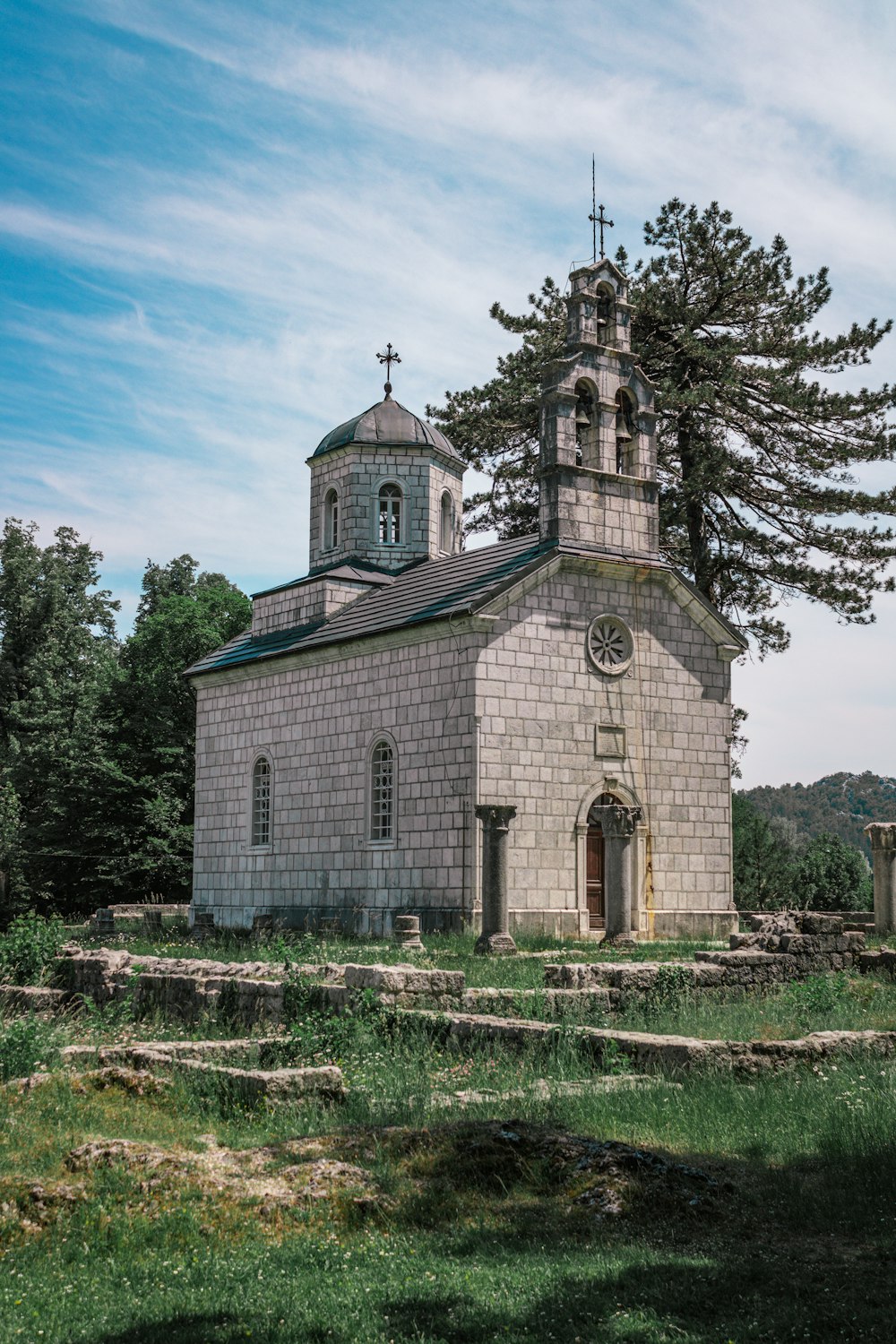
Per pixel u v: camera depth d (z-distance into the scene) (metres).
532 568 33.03
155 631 60.94
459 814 32.09
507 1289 7.44
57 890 60.56
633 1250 8.12
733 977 20.33
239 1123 11.25
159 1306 7.23
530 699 32.91
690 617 36.50
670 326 47.53
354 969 17.36
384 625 35.41
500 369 52.19
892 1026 16.42
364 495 43.66
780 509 47.66
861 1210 8.81
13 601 77.00
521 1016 17.11
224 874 42.34
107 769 56.69
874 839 29.73
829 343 45.66
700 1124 11.06
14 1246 8.10
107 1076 12.40
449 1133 9.89
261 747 41.16
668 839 35.12
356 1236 8.47
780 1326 6.86
